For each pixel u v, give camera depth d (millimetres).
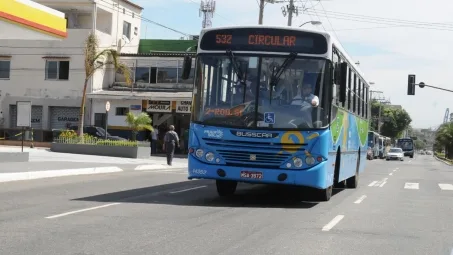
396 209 13828
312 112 12453
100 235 8742
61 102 44719
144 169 26609
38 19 22750
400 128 125000
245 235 9172
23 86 45594
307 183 12312
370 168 40062
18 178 18312
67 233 8852
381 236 9711
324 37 12695
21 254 7320
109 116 43875
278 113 12461
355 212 12797
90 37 36250
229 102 12688
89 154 33281
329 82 12672
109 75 45906
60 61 45031
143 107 43219
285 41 12727
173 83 44625
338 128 14266
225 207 12680
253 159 12430
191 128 12875
